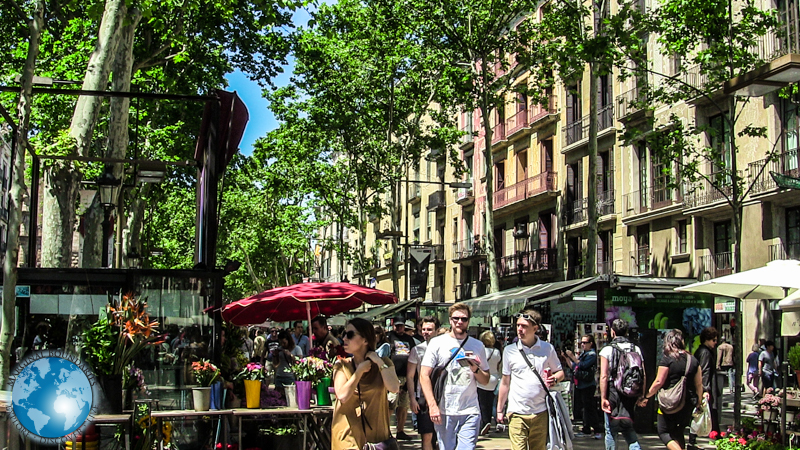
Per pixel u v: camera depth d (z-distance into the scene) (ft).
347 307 42.32
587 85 119.24
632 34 64.13
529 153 136.36
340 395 22.03
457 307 26.73
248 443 33.63
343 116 113.39
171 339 32.50
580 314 72.13
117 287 32.81
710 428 40.04
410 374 33.19
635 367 31.53
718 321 90.74
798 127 79.92
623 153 109.60
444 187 170.60
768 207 83.46
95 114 48.49
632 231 107.55
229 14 74.90
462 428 25.99
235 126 39.24
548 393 26.63
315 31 109.50
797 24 76.84
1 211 162.09
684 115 95.14
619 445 42.83
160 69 77.56
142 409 26.91
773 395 40.32
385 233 115.55
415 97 111.65
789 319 45.73
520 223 138.00
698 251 93.97
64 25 66.95
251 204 159.63
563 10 73.41
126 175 60.34
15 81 48.83
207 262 35.78
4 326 25.36
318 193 127.75
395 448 22.81
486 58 97.96
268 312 38.78
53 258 47.09
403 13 101.65
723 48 55.21
